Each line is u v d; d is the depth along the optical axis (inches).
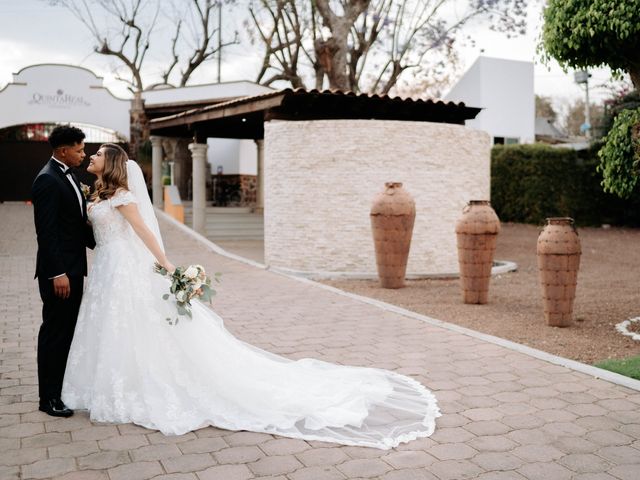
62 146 156.5
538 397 175.0
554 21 241.4
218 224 748.0
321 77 944.3
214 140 970.7
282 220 445.7
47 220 151.0
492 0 775.7
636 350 229.6
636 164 252.4
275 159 449.1
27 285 370.6
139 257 161.2
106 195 159.5
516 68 991.6
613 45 235.6
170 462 129.9
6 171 896.9
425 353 221.9
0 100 862.5
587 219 786.8
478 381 189.6
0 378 187.6
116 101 896.3
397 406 164.4
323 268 434.9
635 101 724.0
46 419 153.3
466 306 321.4
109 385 153.0
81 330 158.1
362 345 232.8
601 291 369.4
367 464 130.6
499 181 805.9
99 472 124.6
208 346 158.2
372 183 429.7
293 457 133.7
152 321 156.0
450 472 127.5
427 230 442.3
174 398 152.8
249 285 370.3
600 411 164.1
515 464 131.6
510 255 569.0
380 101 460.8
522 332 259.8
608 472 128.3
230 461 131.0
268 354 185.8
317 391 165.9
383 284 381.7
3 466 126.7
